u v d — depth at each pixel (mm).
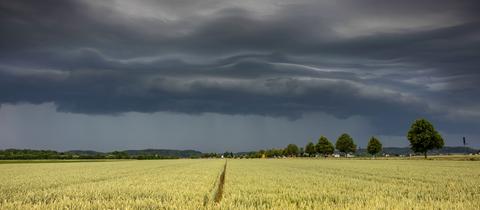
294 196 18000
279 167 55562
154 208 14203
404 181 26750
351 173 37594
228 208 13953
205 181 27656
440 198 17359
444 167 49500
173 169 50156
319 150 146750
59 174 38656
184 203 15109
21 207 14367
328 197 17672
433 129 83625
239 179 29812
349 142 132875
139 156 170875
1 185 24859
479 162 69250
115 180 28938
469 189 21016
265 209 13891
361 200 15906
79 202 15477
